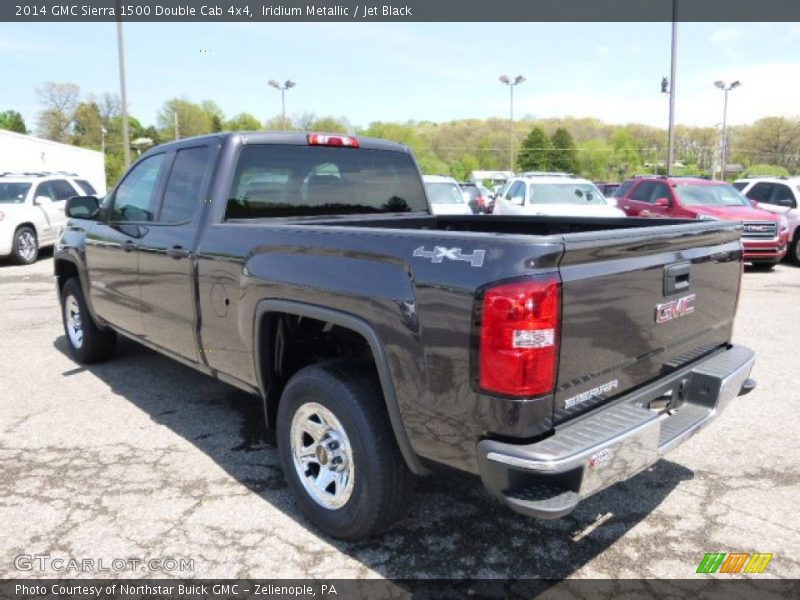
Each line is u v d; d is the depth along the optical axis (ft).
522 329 7.41
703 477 12.23
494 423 7.69
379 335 8.77
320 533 10.35
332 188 14.01
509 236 7.70
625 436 7.93
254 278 10.75
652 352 9.45
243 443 13.82
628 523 10.64
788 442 13.78
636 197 47.47
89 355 19.21
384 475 9.24
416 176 15.72
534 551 9.88
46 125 237.45
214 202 12.26
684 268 9.77
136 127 255.09
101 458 13.08
